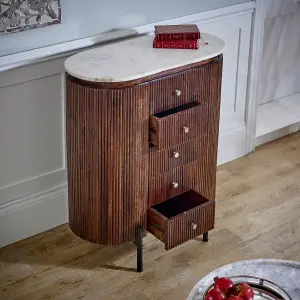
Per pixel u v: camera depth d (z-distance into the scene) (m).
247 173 3.51
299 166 3.59
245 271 2.28
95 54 2.62
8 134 2.73
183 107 2.67
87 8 2.76
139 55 2.61
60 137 2.90
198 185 2.83
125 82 2.42
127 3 2.88
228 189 3.34
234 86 3.51
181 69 2.56
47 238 2.92
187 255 2.82
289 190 3.35
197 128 2.66
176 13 3.08
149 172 2.62
